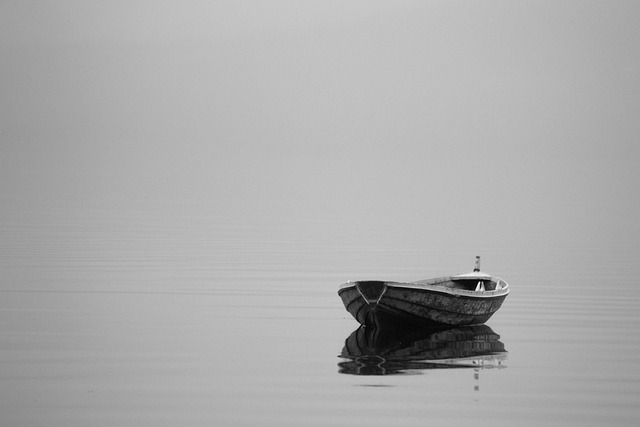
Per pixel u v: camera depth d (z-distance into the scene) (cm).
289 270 7269
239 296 6138
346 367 4412
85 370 4334
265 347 4778
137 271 7106
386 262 7775
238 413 3781
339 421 3706
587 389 4119
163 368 4375
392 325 5209
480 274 5609
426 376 4284
